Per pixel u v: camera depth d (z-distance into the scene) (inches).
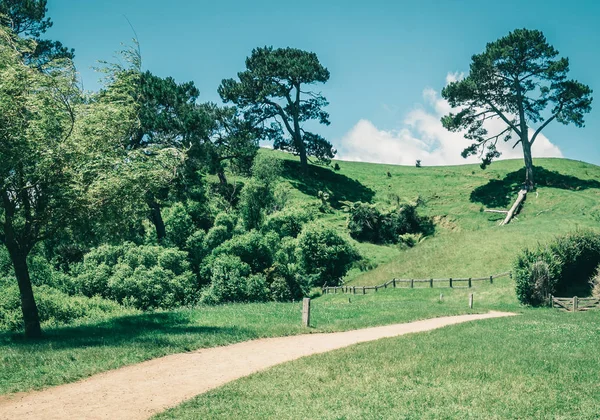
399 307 1268.5
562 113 3412.9
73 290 1494.8
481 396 436.1
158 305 1499.8
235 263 1829.5
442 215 3713.1
